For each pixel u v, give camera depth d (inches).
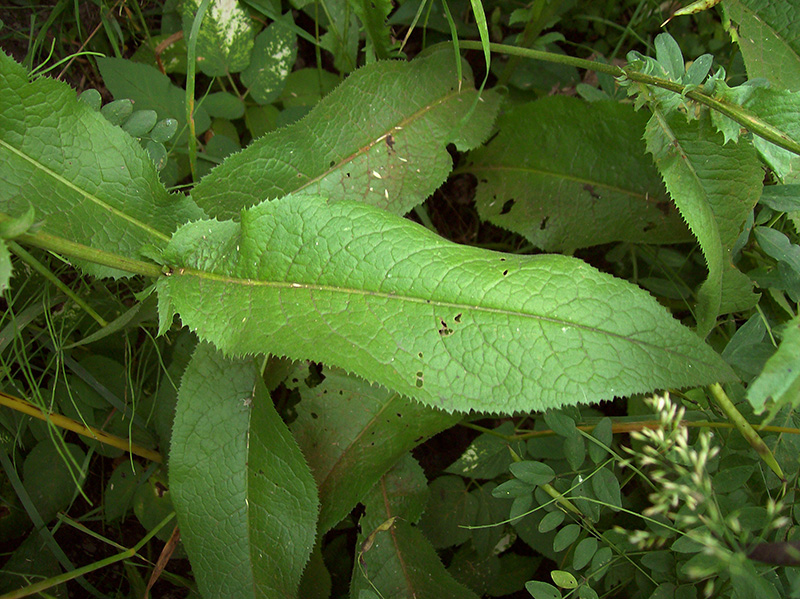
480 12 10.2
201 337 10.4
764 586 8.9
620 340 9.4
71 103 10.5
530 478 10.9
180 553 12.8
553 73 14.9
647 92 11.2
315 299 10.1
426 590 11.8
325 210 10.2
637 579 10.9
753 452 10.9
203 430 11.2
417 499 12.3
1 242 8.0
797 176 11.4
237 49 13.9
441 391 9.5
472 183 15.4
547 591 10.3
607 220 13.3
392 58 13.4
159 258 10.5
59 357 12.1
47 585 10.8
